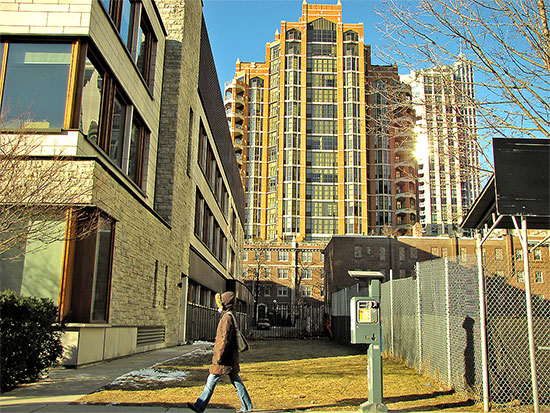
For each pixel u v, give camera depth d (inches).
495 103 370.3
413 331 482.3
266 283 3757.4
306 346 940.0
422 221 4404.5
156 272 676.7
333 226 4288.9
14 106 439.8
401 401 313.7
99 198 440.8
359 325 271.7
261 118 4778.5
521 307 321.4
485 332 296.5
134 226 563.5
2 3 454.9
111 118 531.5
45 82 448.1
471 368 322.3
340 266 2657.5
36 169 363.3
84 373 390.3
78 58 451.8
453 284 358.6
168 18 810.2
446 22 366.3
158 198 751.1
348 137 4404.5
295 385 372.8
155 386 342.6
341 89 4488.2
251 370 478.6
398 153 4421.8
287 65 4589.1
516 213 285.0
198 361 528.4
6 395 290.5
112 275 486.9
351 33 4613.7
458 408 293.9
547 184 289.4
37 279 416.5
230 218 1787.6
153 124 717.9
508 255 333.4
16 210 346.9
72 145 432.5
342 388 359.9
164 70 788.6
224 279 1572.3
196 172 989.8
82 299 430.0
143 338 625.9
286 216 4274.1
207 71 1116.5
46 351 348.5
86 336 433.1
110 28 516.1
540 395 309.9
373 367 270.5
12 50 453.1
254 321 3031.5
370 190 4384.8
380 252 2687.0
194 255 976.9
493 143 293.6
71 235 417.1
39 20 453.7
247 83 4815.5
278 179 4362.7
